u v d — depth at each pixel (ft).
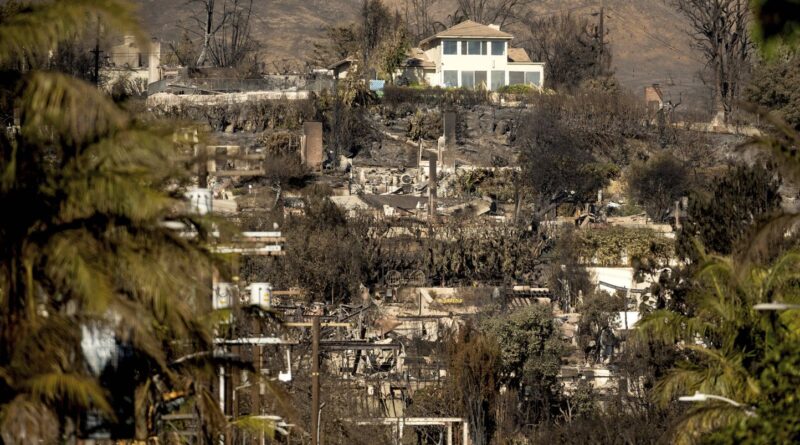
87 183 159.84
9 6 158.40
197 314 177.47
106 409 156.25
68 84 153.38
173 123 172.45
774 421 200.64
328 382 491.72
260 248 249.55
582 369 646.33
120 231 164.04
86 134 161.89
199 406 199.72
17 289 157.69
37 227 160.35
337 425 471.21
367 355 643.86
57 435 162.40
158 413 204.95
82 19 153.89
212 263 170.91
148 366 182.29
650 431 467.11
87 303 155.63
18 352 156.35
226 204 360.28
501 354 595.88
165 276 162.81
